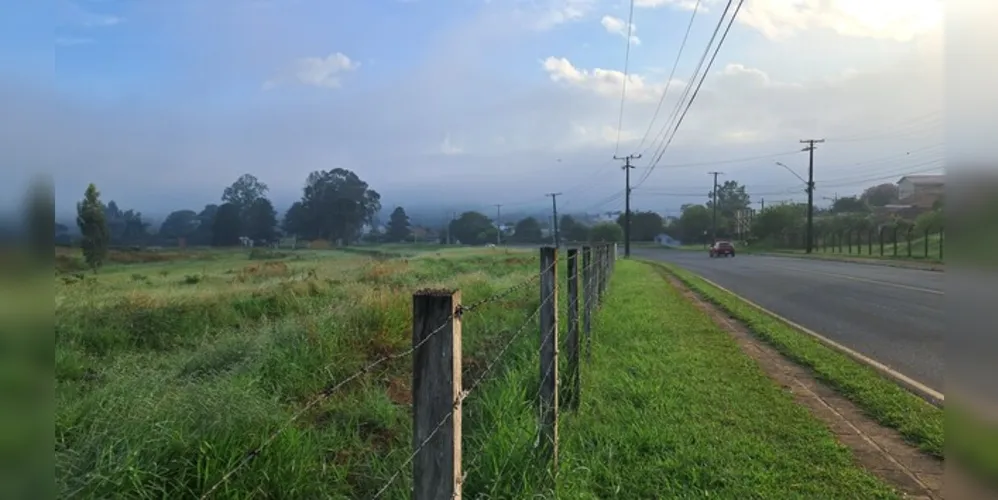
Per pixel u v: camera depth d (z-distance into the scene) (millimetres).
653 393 6152
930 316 12203
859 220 66938
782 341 9117
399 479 3826
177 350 8383
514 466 3879
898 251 41594
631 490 4117
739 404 5941
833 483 4246
